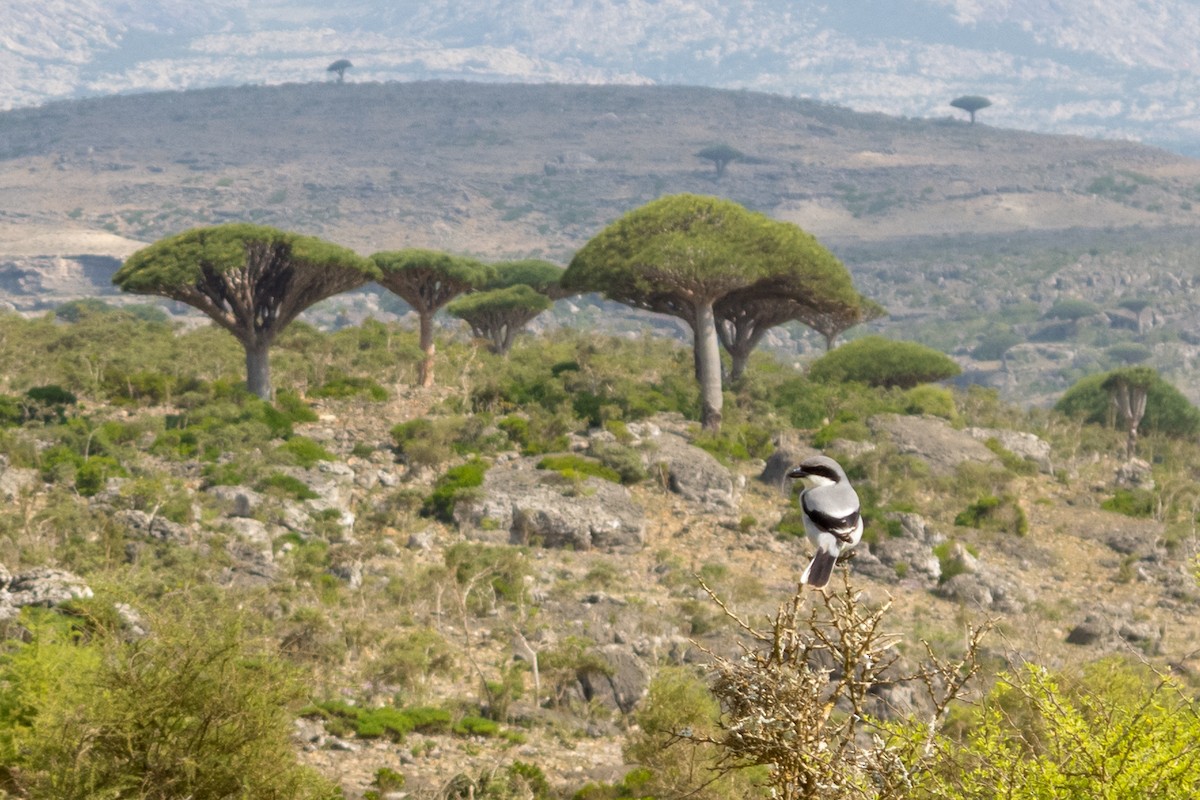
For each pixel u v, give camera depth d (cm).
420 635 13225
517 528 18375
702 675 11788
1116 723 3931
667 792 8712
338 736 10462
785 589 17000
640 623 14500
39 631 6906
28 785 5606
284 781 5741
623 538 18575
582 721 11869
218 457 19125
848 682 3100
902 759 3322
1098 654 15450
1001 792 3638
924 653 13338
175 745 5528
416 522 18362
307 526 17150
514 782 9475
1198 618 18038
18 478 16738
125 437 19825
